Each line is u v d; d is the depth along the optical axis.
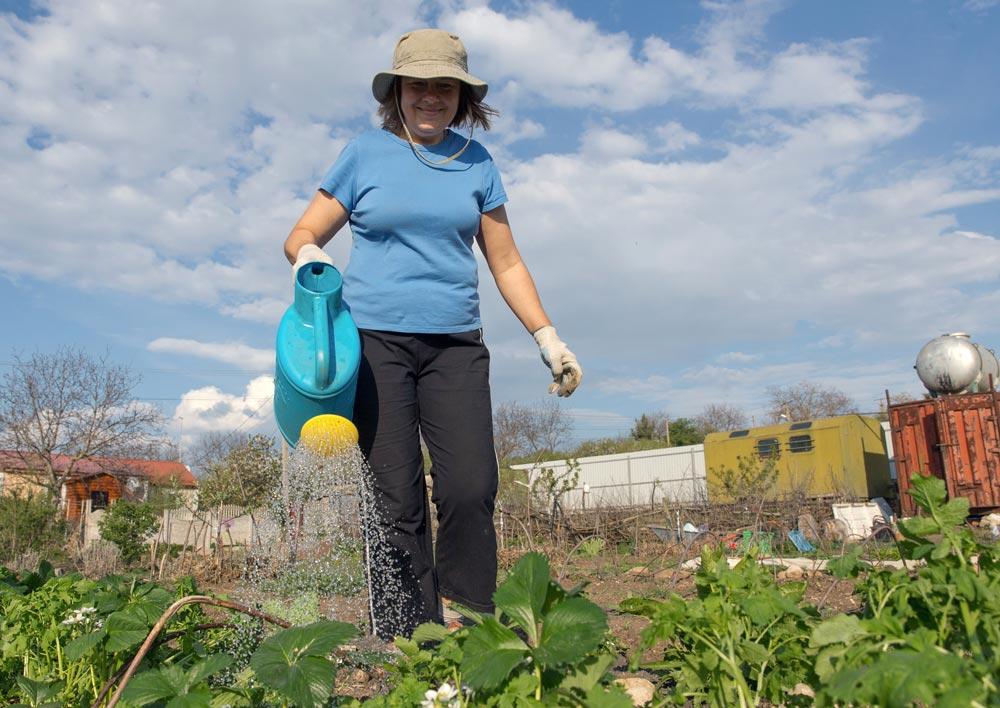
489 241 3.21
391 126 3.08
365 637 2.57
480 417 2.82
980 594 1.43
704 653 1.68
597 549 10.96
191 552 11.83
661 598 5.69
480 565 2.74
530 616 1.33
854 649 1.28
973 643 1.39
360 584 2.85
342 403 2.58
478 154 3.15
